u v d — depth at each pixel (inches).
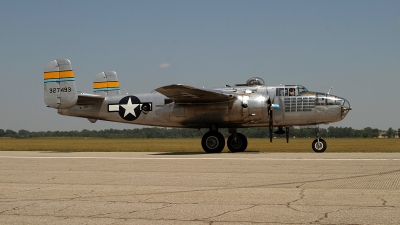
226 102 697.6
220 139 719.7
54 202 271.3
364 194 284.8
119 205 261.1
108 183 347.9
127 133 4249.5
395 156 568.1
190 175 390.6
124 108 808.9
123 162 529.7
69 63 773.3
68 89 770.2
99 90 946.7
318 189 306.2
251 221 221.0
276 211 240.7
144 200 275.7
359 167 428.8
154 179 367.6
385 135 3713.1
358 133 3639.3
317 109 727.1
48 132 4394.7
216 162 508.4
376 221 216.5
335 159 520.7
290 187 317.1
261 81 759.7
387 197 273.6
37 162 541.0
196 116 711.1
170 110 722.2
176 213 239.8
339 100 727.7
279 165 460.4
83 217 232.7
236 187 321.1
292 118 734.5
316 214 232.5
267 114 691.4
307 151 826.8
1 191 312.5
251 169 428.8
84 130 4338.1
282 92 741.3
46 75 778.8
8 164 514.3
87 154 714.2
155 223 220.1
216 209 248.2
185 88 633.0
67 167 473.1
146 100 800.9
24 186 335.3
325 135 3609.7
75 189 319.6
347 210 239.9
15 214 240.1
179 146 1312.7
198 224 217.2
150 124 804.6
